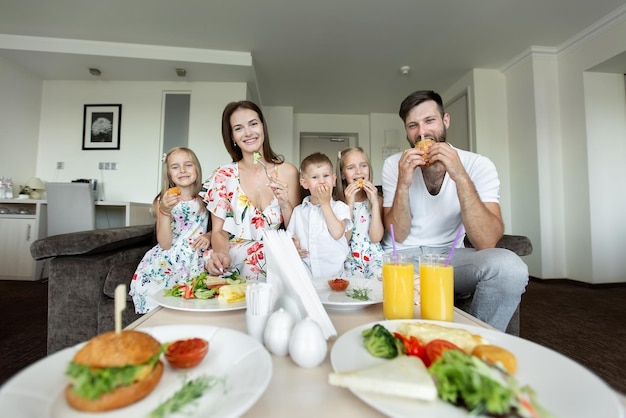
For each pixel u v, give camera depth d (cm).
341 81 420
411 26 303
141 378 37
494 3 271
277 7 276
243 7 276
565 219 328
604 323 197
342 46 337
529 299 257
